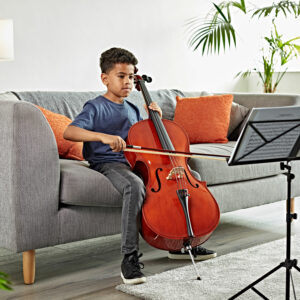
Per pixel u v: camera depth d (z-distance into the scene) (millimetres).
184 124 3547
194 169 2943
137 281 2223
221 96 3645
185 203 2258
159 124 2562
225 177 3082
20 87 4215
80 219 2396
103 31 4695
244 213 3674
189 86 5500
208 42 5289
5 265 2529
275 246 2781
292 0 5801
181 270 2389
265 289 2154
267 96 3799
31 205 2248
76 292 2168
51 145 2287
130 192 2303
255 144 1850
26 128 2221
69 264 2543
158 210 2250
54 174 2299
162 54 5199
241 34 5992
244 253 2654
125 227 2277
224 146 3357
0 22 3520
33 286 2240
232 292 2125
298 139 1896
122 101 2701
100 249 2807
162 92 3740
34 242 2260
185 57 5418
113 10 4750
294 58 5980
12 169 2207
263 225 3334
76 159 2877
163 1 5141
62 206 2373
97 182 2396
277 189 3395
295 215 1923
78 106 3143
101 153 2580
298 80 5926
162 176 2367
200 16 5512
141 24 4984
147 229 2223
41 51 4309
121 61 2584
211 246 2857
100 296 2123
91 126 2527
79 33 4531
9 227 2240
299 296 2086
